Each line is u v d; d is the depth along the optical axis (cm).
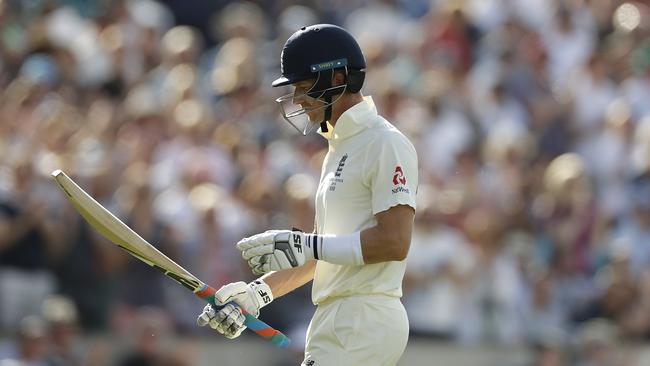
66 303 3391
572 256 4075
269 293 2006
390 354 1908
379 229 1844
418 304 3647
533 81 4659
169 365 3434
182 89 4216
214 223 3597
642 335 3944
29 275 3444
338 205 1902
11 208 3462
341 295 1917
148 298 3466
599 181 4481
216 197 3662
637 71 4866
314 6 5125
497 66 4681
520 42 4784
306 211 3628
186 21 4988
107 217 1881
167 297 3491
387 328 1898
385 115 4291
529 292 3862
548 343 3759
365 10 5109
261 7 5112
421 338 3622
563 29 4938
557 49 4881
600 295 3972
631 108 4634
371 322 1892
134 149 3894
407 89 4541
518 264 3875
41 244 3472
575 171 4194
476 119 4431
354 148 1900
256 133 4181
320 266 1948
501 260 3841
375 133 1891
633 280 4019
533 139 4531
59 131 3869
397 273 1919
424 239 3716
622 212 4253
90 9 4725
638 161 4397
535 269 3922
